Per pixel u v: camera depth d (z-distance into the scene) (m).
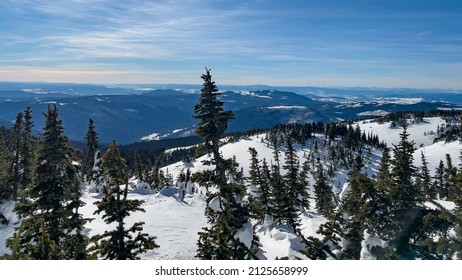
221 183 18.25
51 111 25.06
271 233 37.72
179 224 41.22
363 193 17.58
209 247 16.73
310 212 60.28
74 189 25.58
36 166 25.14
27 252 16.61
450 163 12.55
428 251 14.12
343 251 17.78
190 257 29.95
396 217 16.06
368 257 16.06
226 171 18.83
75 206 24.94
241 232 17.27
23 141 46.81
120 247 15.80
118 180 15.95
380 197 16.77
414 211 15.82
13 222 40.09
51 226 23.59
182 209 52.28
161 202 56.28
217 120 17.86
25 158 46.50
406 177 17.22
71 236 22.20
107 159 16.06
